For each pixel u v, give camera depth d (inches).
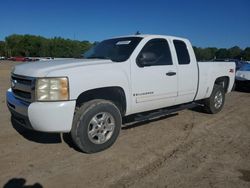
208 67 275.1
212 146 202.4
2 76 781.3
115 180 150.3
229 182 149.3
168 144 205.0
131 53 204.7
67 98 166.6
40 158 175.9
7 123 248.8
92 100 183.6
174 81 232.8
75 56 253.8
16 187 142.2
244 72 493.7
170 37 239.0
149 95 213.5
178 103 246.5
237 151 193.0
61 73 166.2
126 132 230.7
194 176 155.6
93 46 255.8
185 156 183.2
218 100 300.2
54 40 3688.5
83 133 175.9
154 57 214.5
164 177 154.1
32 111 164.2
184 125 254.7
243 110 326.6
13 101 183.6
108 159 176.2
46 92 164.2
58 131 167.9
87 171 159.8
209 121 270.2
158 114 228.7
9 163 168.4
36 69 171.8
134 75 201.5
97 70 180.7
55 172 158.1
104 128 186.7
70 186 143.6
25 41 4362.7
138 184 146.2
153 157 180.9
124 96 197.3
